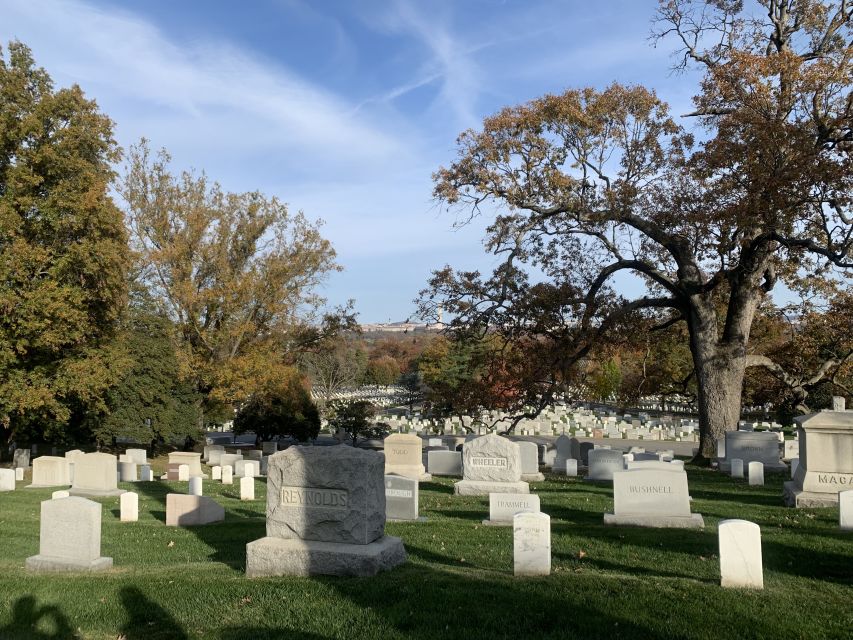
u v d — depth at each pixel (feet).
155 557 40.06
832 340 118.93
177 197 124.98
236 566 34.88
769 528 44.65
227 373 120.88
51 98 95.30
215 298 122.93
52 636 24.68
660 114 93.30
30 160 91.50
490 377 102.22
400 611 25.53
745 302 93.61
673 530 43.96
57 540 35.53
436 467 91.20
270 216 132.05
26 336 88.58
